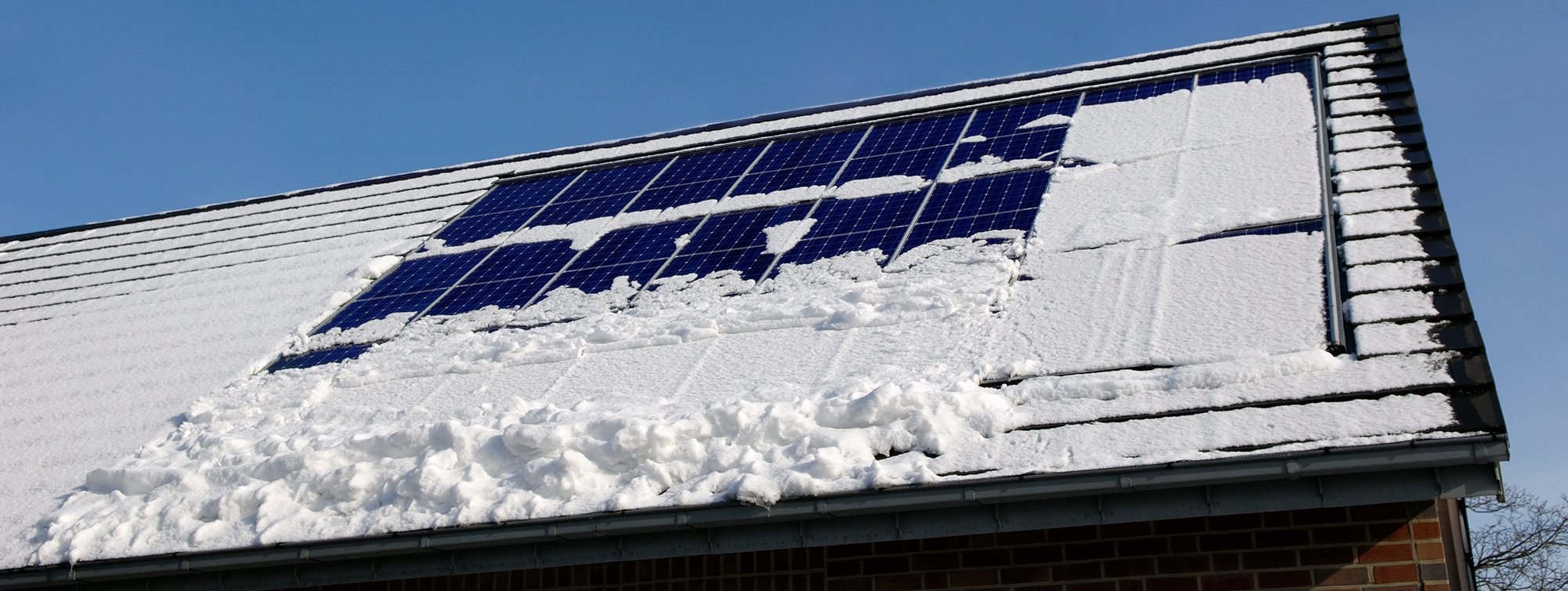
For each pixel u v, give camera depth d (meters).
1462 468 4.55
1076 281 7.35
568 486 5.77
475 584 6.67
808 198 10.80
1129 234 7.91
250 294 11.40
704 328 7.89
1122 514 4.95
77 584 6.42
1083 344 6.30
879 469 5.26
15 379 10.22
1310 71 10.93
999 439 5.43
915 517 5.24
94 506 6.85
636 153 13.88
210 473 6.73
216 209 15.33
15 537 6.78
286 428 7.70
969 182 10.18
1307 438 4.78
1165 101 11.08
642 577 6.33
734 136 13.67
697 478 5.63
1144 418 5.31
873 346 7.01
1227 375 5.44
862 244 9.20
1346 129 9.02
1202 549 5.38
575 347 8.12
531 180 13.85
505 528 5.65
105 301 12.35
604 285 9.59
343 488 6.25
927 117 12.77
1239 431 4.98
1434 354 5.27
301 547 5.96
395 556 5.98
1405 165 7.96
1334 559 5.16
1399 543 5.10
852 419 5.73
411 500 6.04
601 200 12.36
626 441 5.84
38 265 14.54
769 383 6.75
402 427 6.98
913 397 5.72
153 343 10.47
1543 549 19.97
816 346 7.21
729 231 10.33
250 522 6.23
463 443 6.29
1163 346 6.01
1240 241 7.32
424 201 13.64
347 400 8.15
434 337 9.16
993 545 5.74
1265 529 5.31
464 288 10.34
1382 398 4.99
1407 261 6.41
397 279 11.04
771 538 5.42
